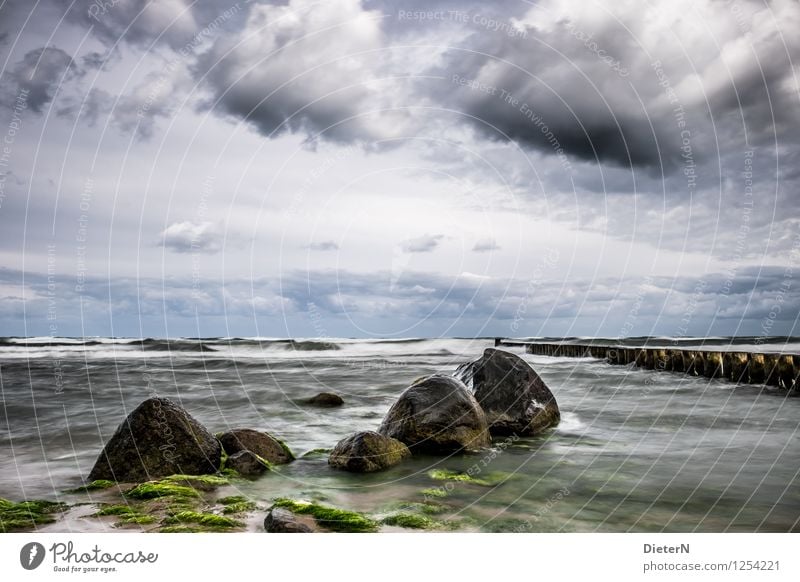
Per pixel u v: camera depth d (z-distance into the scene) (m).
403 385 17.98
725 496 6.35
